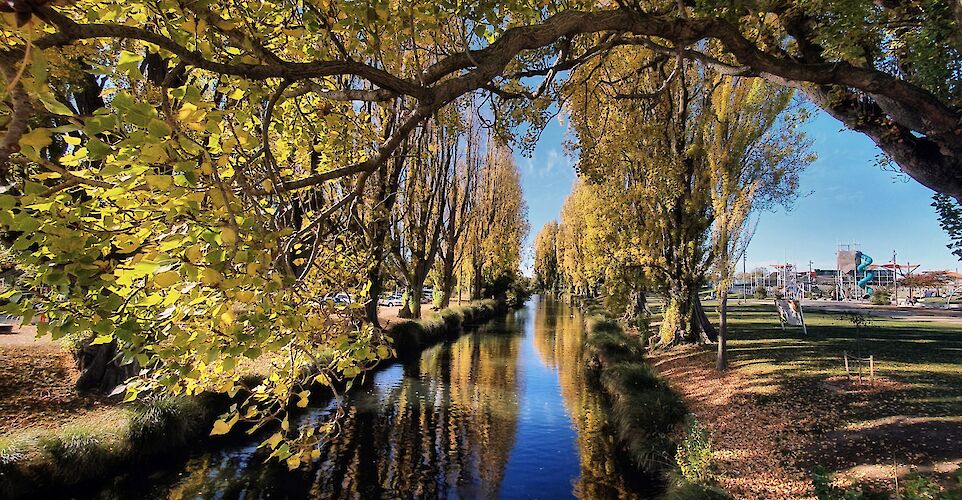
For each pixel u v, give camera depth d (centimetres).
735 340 1817
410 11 320
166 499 742
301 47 383
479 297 4312
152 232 230
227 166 254
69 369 1055
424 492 789
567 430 1103
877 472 624
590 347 2036
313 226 285
